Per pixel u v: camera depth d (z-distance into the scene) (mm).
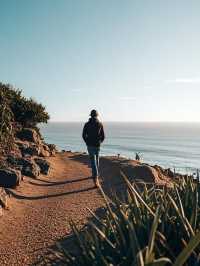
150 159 157750
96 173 11227
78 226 7227
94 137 11148
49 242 6488
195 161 155125
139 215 3793
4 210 8195
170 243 3461
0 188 8719
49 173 13484
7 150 13562
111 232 3977
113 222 4297
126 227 3750
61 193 10477
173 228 3564
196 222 3820
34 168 12312
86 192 10500
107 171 14461
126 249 3383
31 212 8422
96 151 11281
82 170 15320
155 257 3205
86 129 11172
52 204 9148
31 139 18250
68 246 6199
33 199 9641
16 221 7703
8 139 14055
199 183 5098
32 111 21219
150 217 3873
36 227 7340
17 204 8922
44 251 6078
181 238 3326
